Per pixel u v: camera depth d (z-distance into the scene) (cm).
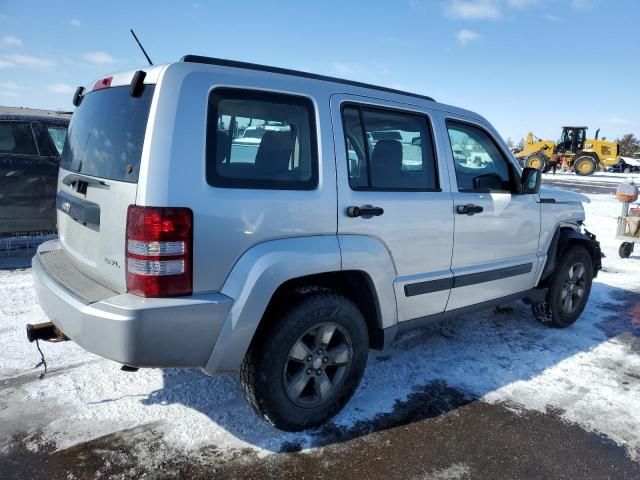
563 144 3306
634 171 4184
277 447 257
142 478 230
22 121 548
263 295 235
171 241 214
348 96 287
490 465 251
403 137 317
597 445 272
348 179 276
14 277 518
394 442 266
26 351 351
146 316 210
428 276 322
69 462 238
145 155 215
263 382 247
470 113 369
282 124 255
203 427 270
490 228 363
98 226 241
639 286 619
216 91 233
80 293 236
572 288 458
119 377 321
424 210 313
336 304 265
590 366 372
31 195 553
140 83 232
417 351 387
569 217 448
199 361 230
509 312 499
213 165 228
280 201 245
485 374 351
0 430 261
